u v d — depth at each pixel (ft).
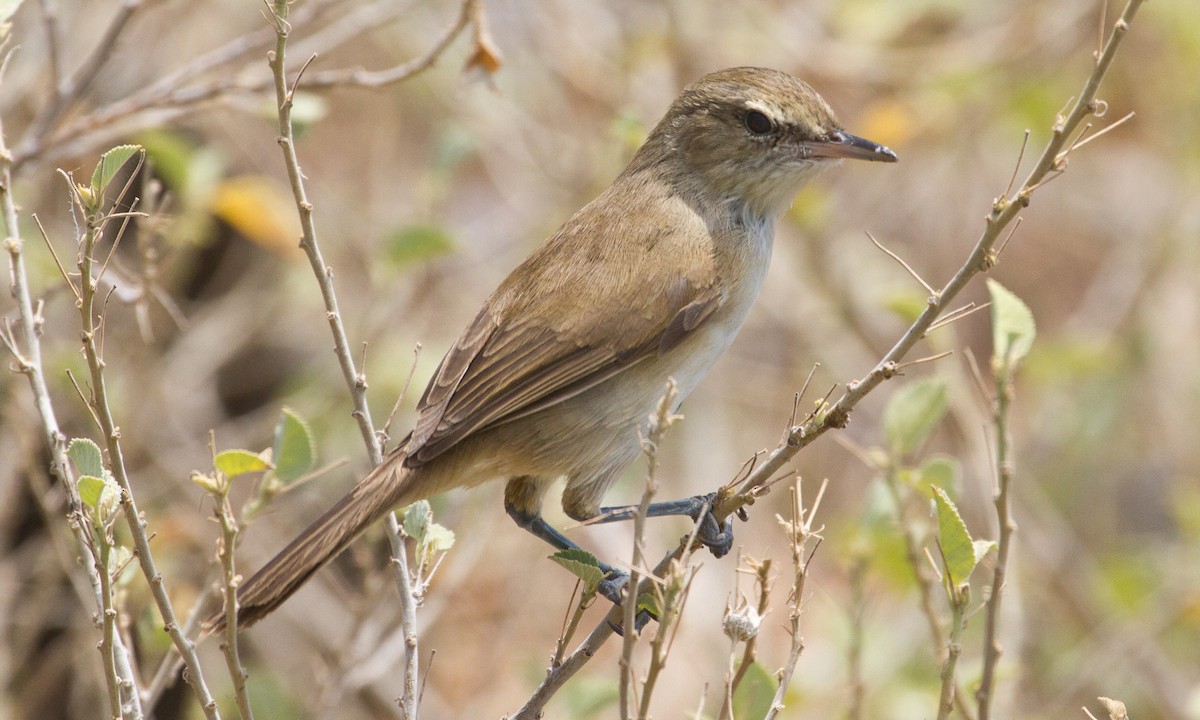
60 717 40.16
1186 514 47.14
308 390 45.06
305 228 23.35
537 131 50.01
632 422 27.84
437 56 31.42
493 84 30.99
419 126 56.03
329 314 24.00
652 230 28.68
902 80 49.29
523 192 52.11
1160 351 53.26
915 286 52.65
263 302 49.39
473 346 27.50
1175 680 43.62
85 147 33.50
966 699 29.71
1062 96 51.47
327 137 55.36
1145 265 52.75
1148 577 44.65
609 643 49.03
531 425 27.20
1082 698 44.06
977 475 39.91
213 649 41.39
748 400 53.72
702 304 28.19
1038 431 50.98
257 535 41.73
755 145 29.53
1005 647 35.42
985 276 59.06
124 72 45.42
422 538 23.76
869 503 31.58
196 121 45.11
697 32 51.03
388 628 34.24
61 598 40.70
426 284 44.57
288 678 42.19
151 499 39.70
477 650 46.42
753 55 50.75
